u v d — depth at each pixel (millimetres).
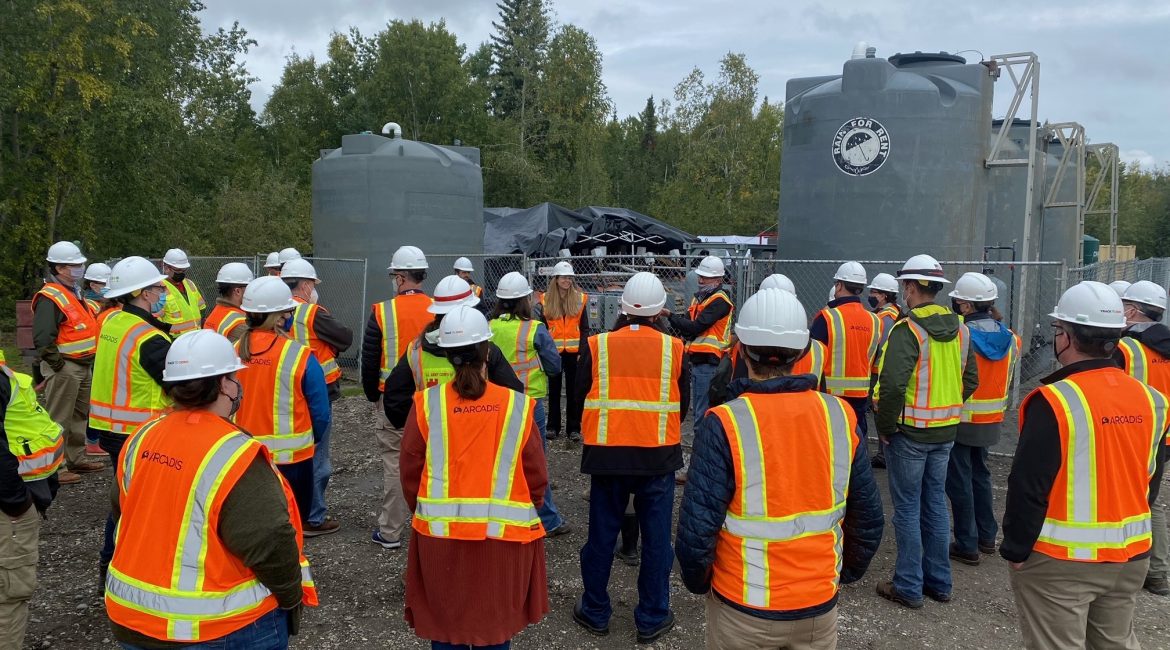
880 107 9773
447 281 4816
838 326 6082
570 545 5742
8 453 3266
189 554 2418
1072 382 3020
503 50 52250
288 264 6109
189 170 26719
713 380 5367
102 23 18609
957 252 9992
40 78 17609
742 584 2623
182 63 24016
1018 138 12938
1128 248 29141
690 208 43094
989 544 5586
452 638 3102
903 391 4445
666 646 4273
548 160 45875
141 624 2424
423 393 3234
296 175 42281
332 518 6234
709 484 2607
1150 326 4973
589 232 19312
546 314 8508
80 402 7281
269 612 2578
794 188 10500
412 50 41156
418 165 12836
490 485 3119
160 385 4715
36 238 18703
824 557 2635
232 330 5398
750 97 44812
